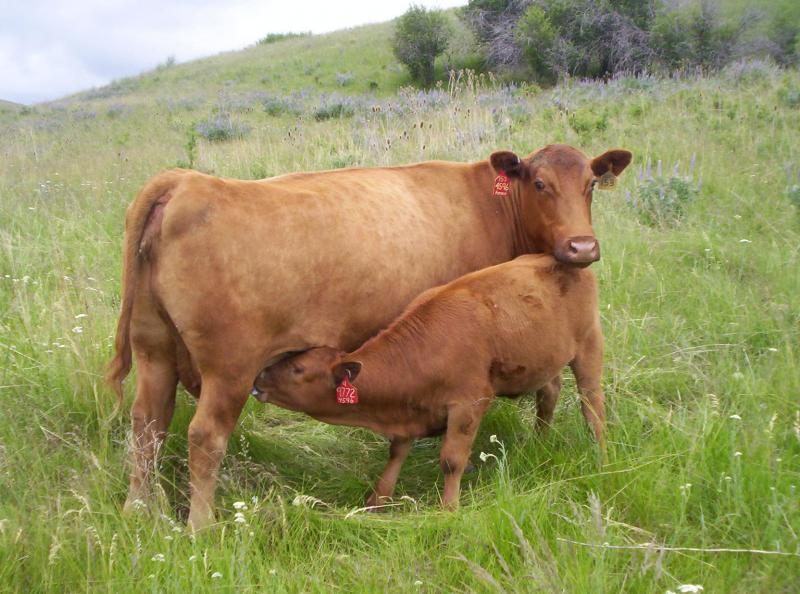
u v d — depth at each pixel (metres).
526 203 5.46
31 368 5.48
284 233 4.43
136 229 4.26
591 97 17.92
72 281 6.73
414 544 3.96
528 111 15.63
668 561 3.76
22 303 6.21
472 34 33.47
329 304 4.66
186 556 3.84
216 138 18.14
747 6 30.50
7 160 14.12
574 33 28.64
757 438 4.48
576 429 5.00
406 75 33.22
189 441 4.34
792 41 28.03
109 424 5.03
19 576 3.70
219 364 4.32
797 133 12.39
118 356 4.35
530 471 4.71
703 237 8.09
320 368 4.50
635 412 5.24
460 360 4.63
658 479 4.29
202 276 4.20
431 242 5.18
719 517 3.99
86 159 14.09
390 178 5.25
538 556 3.69
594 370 5.17
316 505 4.73
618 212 9.09
